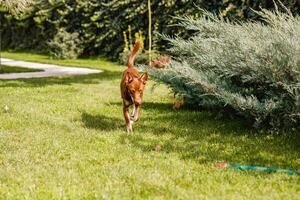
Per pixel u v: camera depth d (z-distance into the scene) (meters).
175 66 8.85
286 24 8.34
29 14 33.81
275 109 7.98
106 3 26.91
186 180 5.73
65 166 6.32
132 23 25.56
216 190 5.40
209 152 7.04
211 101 9.15
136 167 6.26
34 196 5.18
